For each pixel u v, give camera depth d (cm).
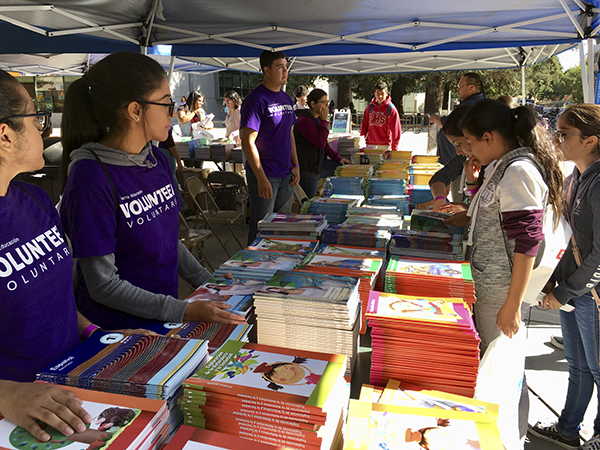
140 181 148
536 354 329
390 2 409
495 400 160
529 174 169
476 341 124
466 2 408
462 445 95
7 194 104
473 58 795
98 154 139
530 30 455
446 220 241
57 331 111
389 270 185
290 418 90
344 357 111
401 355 131
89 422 86
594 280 200
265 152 387
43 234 110
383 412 106
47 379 101
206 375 101
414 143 1692
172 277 167
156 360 107
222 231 654
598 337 212
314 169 517
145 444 85
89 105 139
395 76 2325
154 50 545
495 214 185
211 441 87
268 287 155
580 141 203
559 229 191
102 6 399
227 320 146
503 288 190
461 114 240
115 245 143
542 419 256
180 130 876
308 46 553
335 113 1128
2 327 100
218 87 2859
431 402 118
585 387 229
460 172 314
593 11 425
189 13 445
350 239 246
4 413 87
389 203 358
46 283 108
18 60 826
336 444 102
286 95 395
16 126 93
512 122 182
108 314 152
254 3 416
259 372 103
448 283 173
